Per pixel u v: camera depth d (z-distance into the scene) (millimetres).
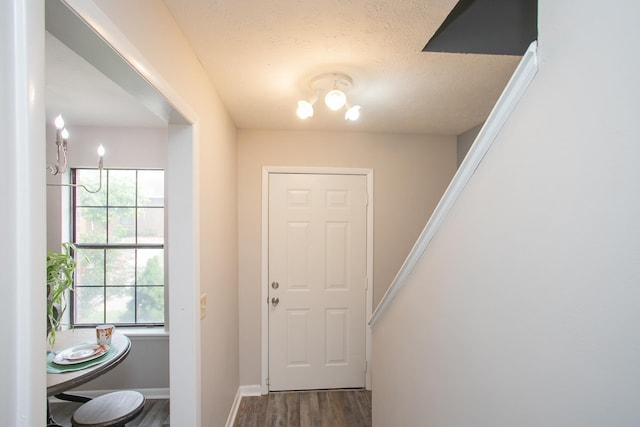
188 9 1050
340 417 2240
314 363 2596
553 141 532
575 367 484
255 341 2537
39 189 462
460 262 872
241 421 2191
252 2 1023
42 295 469
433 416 1037
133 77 865
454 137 2723
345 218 2617
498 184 698
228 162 2102
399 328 1375
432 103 1975
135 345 2486
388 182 2660
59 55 1420
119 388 2477
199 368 1357
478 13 1299
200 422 1384
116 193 2604
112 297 2590
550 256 538
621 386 407
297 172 2568
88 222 2576
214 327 1685
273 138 2547
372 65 1473
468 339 825
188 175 1300
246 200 2527
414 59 1415
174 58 1106
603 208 435
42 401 467
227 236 2059
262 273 2537
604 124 434
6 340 438
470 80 1640
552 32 539
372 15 1100
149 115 2248
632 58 394
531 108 591
